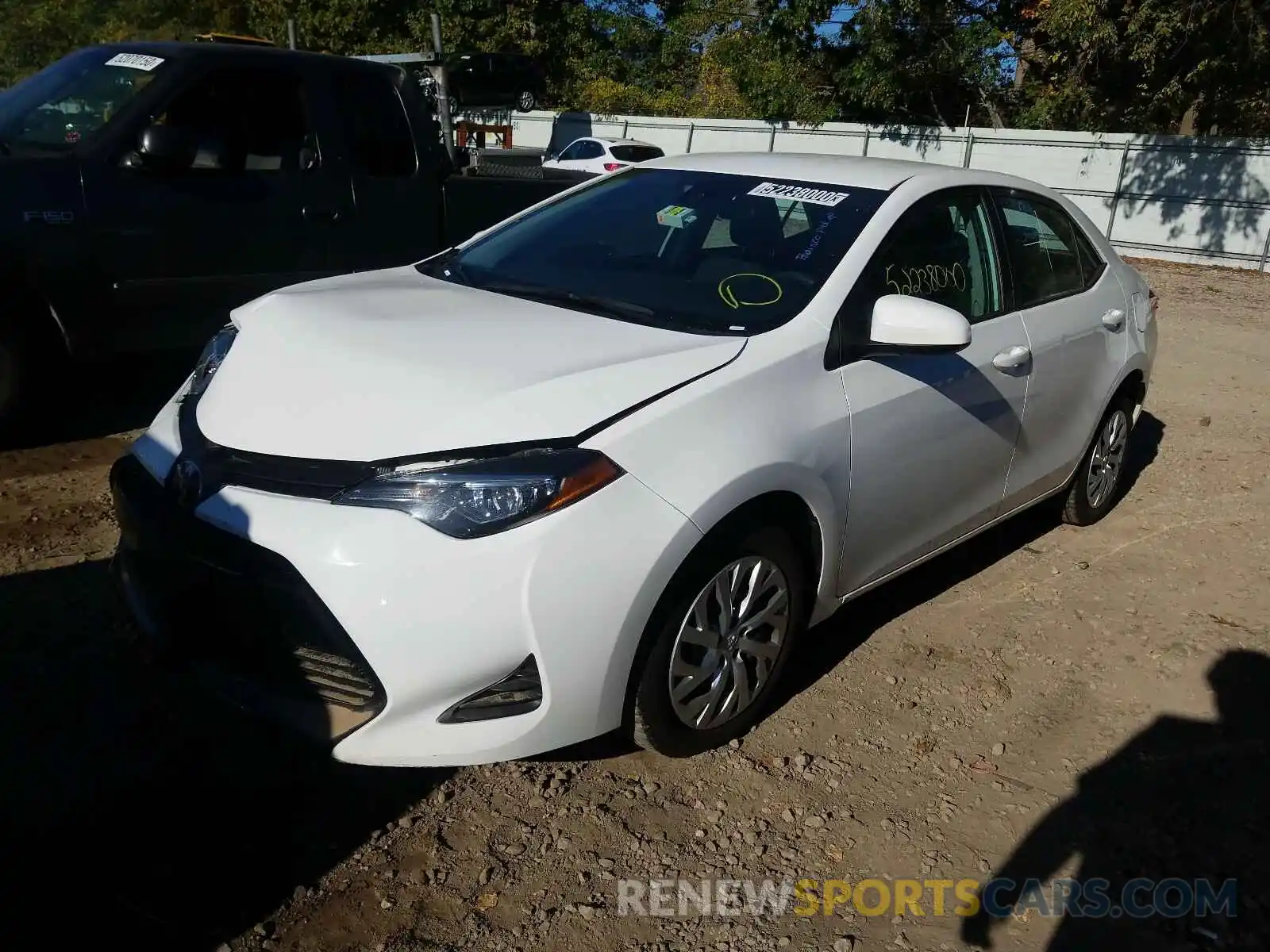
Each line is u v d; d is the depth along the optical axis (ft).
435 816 9.14
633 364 9.25
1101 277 15.49
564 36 110.22
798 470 9.61
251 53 17.51
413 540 8.00
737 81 80.18
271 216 17.48
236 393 9.45
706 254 11.60
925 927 8.39
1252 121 67.46
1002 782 10.21
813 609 10.75
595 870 8.67
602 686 8.60
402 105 19.38
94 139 15.83
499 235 13.46
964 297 12.44
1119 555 15.80
